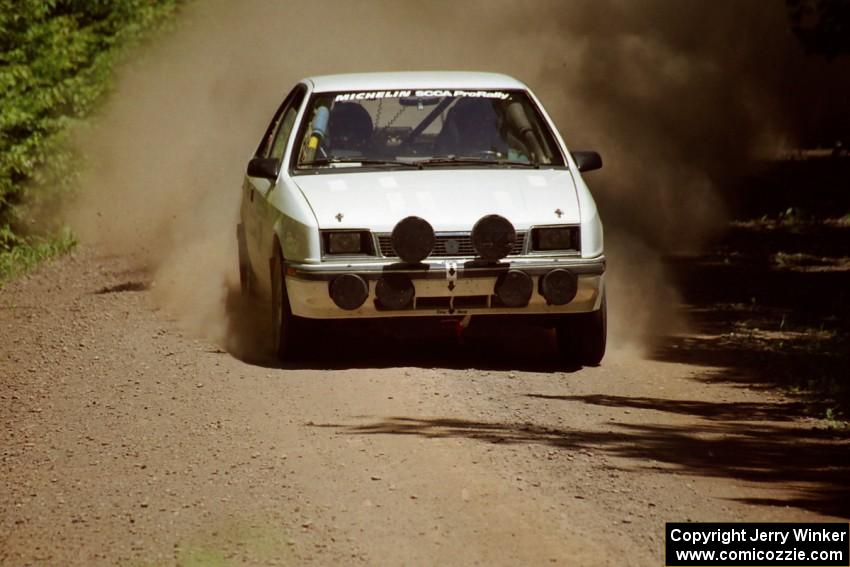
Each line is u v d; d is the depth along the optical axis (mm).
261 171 31703
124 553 18797
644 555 18547
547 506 20438
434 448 23375
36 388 29516
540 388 28562
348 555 18359
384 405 26422
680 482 22234
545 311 29359
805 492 22078
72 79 59125
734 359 32812
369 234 28734
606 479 22062
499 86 33344
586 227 29469
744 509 20953
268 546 18734
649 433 25328
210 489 21438
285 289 29672
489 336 34094
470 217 28969
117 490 21703
